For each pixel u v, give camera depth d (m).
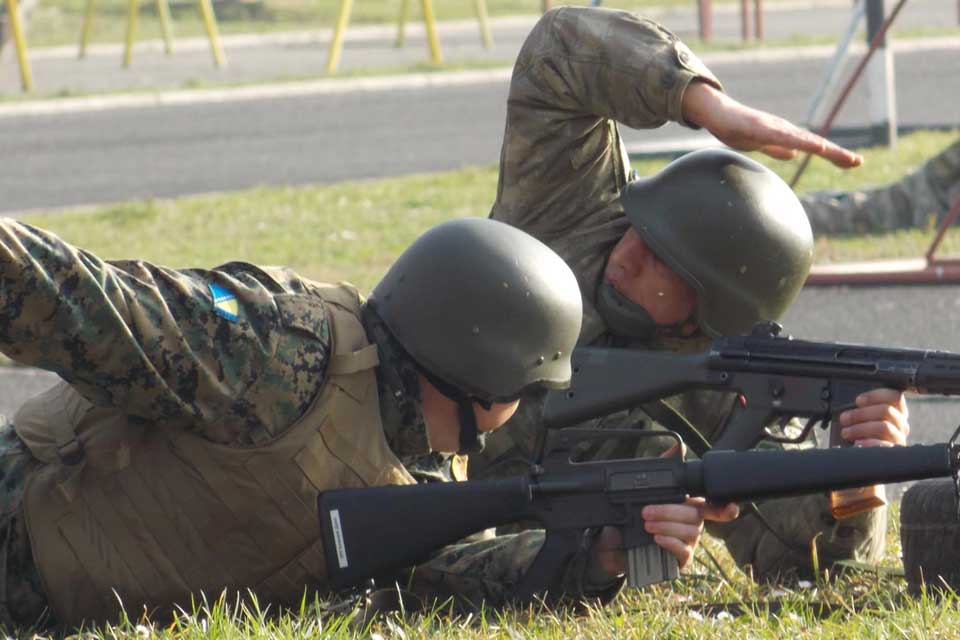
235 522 7.92
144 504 7.92
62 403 8.13
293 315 7.76
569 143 9.77
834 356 8.47
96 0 75.88
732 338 8.70
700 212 9.31
